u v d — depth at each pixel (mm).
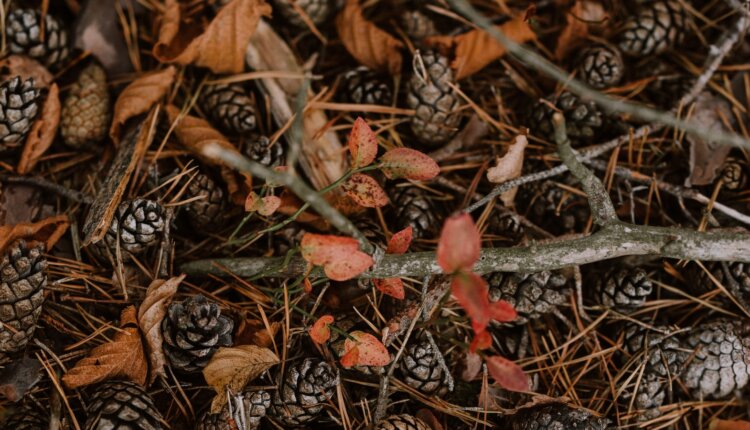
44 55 584
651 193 587
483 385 560
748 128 597
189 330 534
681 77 609
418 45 616
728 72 608
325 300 570
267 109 597
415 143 607
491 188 598
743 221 566
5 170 575
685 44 627
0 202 566
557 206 587
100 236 542
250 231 585
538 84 618
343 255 496
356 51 611
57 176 587
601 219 548
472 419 560
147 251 573
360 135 520
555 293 560
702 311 586
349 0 607
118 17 607
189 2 605
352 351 524
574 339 572
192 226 582
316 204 487
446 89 583
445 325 571
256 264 563
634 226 549
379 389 553
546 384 575
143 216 546
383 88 602
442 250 472
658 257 584
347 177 532
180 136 585
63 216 562
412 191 590
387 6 627
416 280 572
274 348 554
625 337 577
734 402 570
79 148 589
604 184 589
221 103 592
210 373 540
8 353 538
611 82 596
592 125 587
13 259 529
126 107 582
